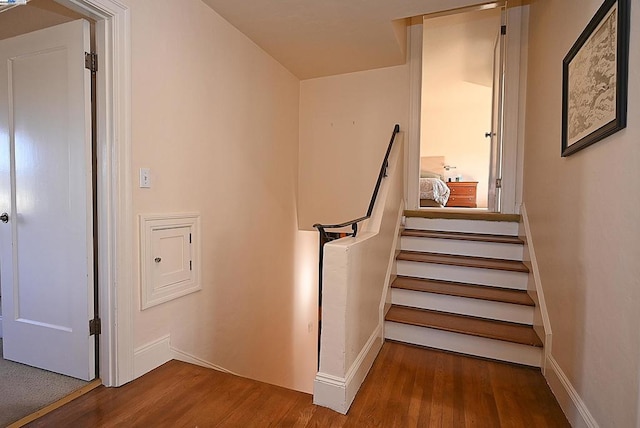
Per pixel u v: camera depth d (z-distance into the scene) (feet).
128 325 6.26
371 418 5.72
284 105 11.83
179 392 6.12
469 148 24.27
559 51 7.19
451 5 7.83
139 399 5.87
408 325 8.50
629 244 4.10
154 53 6.59
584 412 5.19
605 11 4.74
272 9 8.02
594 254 5.06
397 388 6.68
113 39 5.89
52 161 6.55
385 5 7.82
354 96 12.44
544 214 8.00
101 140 6.06
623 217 4.25
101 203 6.12
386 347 8.46
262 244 10.61
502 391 6.63
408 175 12.11
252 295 10.12
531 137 9.77
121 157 6.03
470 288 9.23
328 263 6.01
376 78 12.16
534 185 9.21
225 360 8.94
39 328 6.82
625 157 4.23
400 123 12.01
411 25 11.69
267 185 10.82
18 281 7.01
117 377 6.17
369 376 7.11
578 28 6.06
